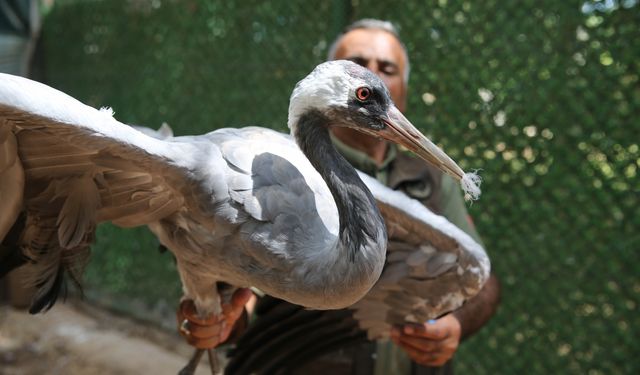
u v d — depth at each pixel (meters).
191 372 2.56
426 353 2.36
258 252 1.91
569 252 3.31
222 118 4.77
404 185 2.53
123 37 5.48
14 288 5.59
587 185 3.22
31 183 1.92
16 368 4.68
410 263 2.25
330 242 1.96
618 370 3.23
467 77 3.52
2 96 1.57
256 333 2.57
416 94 3.71
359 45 2.55
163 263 5.26
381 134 1.97
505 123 3.42
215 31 4.72
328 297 1.89
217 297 2.20
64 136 1.69
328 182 1.93
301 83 1.97
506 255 3.52
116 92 5.64
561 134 3.26
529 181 3.40
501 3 3.37
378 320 2.43
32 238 2.06
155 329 5.29
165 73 5.16
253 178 1.93
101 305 5.84
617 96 3.11
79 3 5.82
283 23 4.27
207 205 1.88
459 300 2.29
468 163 3.58
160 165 1.79
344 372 2.55
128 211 2.03
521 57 3.34
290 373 2.61
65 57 6.10
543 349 3.46
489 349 3.65
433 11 3.61
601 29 3.10
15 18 6.00
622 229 3.14
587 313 3.30
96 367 4.69
